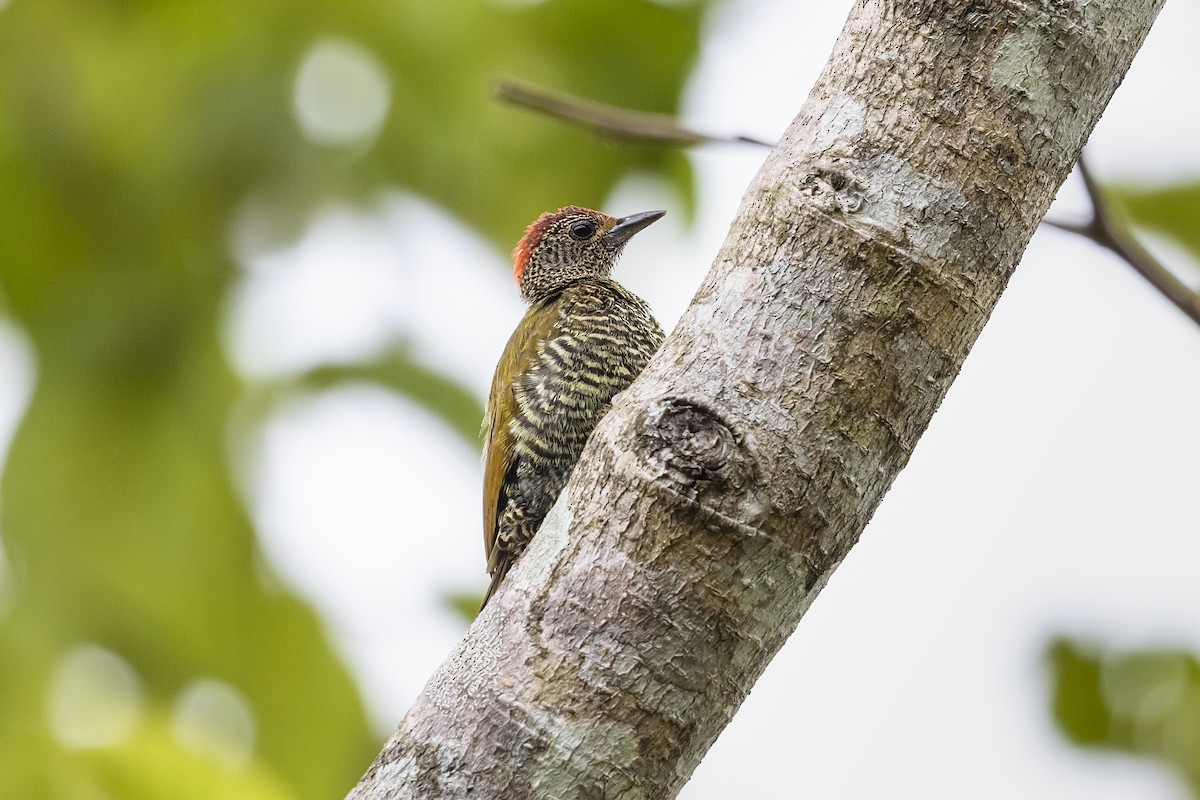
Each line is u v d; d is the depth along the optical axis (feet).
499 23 39.58
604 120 29.27
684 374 19.47
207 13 40.47
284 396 42.04
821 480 18.93
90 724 35.99
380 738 41.24
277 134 39.81
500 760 18.81
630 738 18.75
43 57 40.42
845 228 19.26
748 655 19.02
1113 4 19.54
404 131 39.81
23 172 40.78
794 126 20.30
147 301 41.83
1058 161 19.62
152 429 42.11
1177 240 34.65
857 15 20.25
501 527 36.27
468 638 19.90
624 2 39.01
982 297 19.38
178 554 41.88
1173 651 35.63
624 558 19.06
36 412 42.01
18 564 41.57
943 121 19.33
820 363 19.08
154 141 40.24
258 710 41.32
